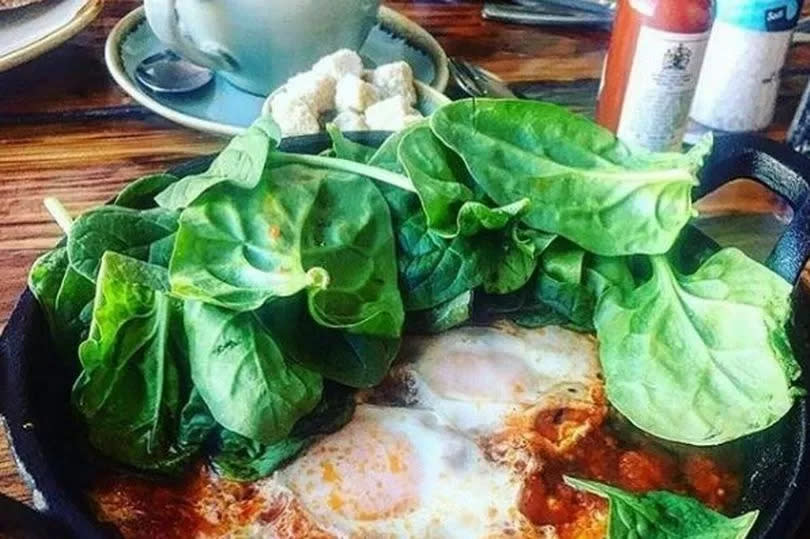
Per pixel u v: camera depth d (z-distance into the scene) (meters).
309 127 0.56
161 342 0.40
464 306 0.44
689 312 0.42
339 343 0.42
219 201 0.42
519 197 0.44
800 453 0.38
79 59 0.68
